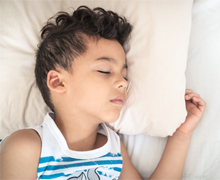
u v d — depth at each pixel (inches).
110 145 29.5
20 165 24.6
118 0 31.3
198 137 32.0
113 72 26.2
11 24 31.9
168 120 29.3
